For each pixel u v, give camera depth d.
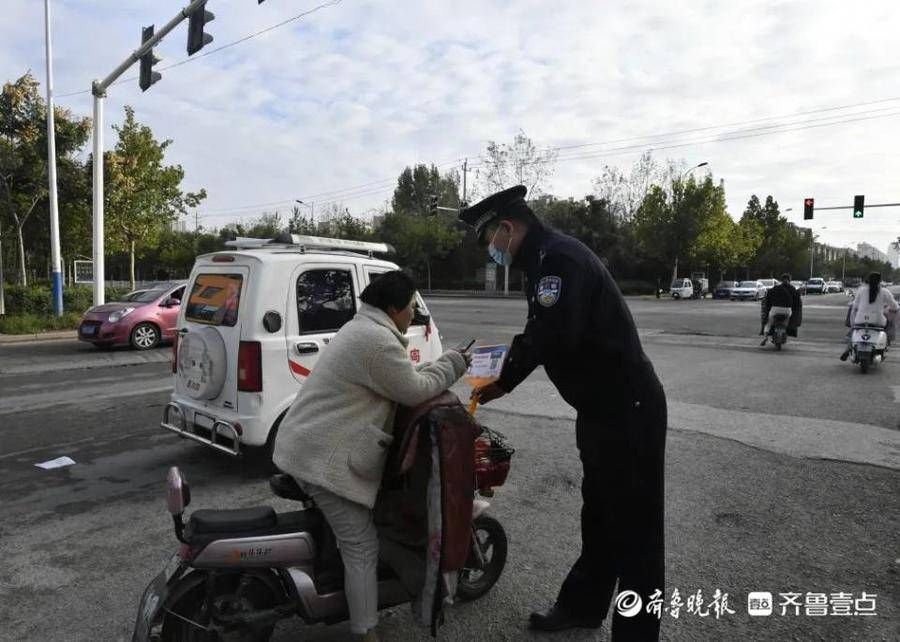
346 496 2.64
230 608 2.72
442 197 67.56
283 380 5.12
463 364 2.88
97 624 3.23
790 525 4.44
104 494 5.06
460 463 2.67
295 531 2.79
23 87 19.47
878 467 5.62
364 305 2.80
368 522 2.77
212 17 12.26
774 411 7.75
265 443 5.09
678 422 7.20
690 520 4.52
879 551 4.05
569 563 3.92
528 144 49.66
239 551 2.64
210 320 5.35
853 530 4.36
